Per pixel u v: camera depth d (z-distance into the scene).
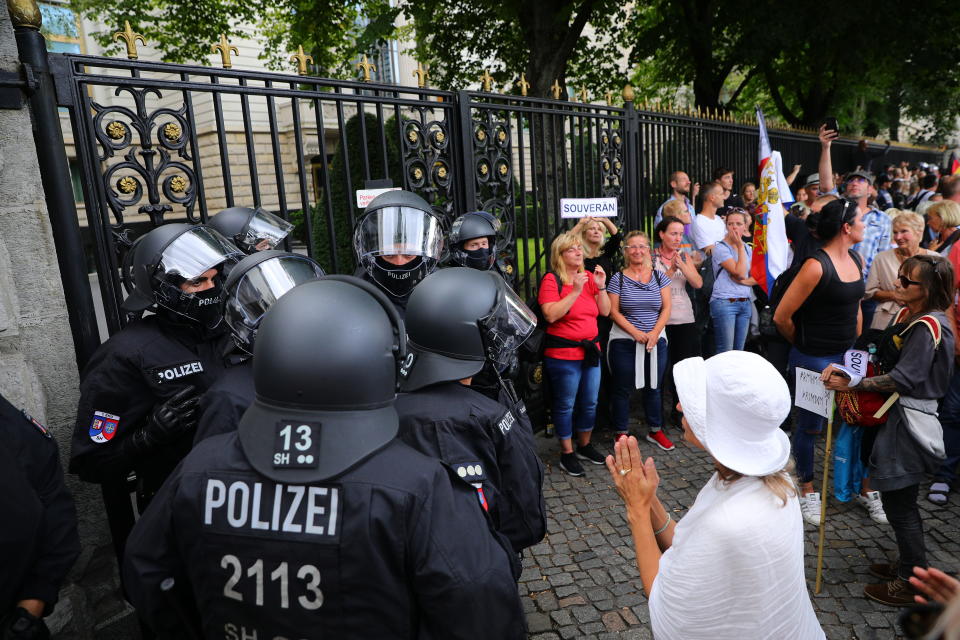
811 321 3.41
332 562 1.13
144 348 2.02
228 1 10.20
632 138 5.24
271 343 1.20
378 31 8.41
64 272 2.32
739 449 1.29
